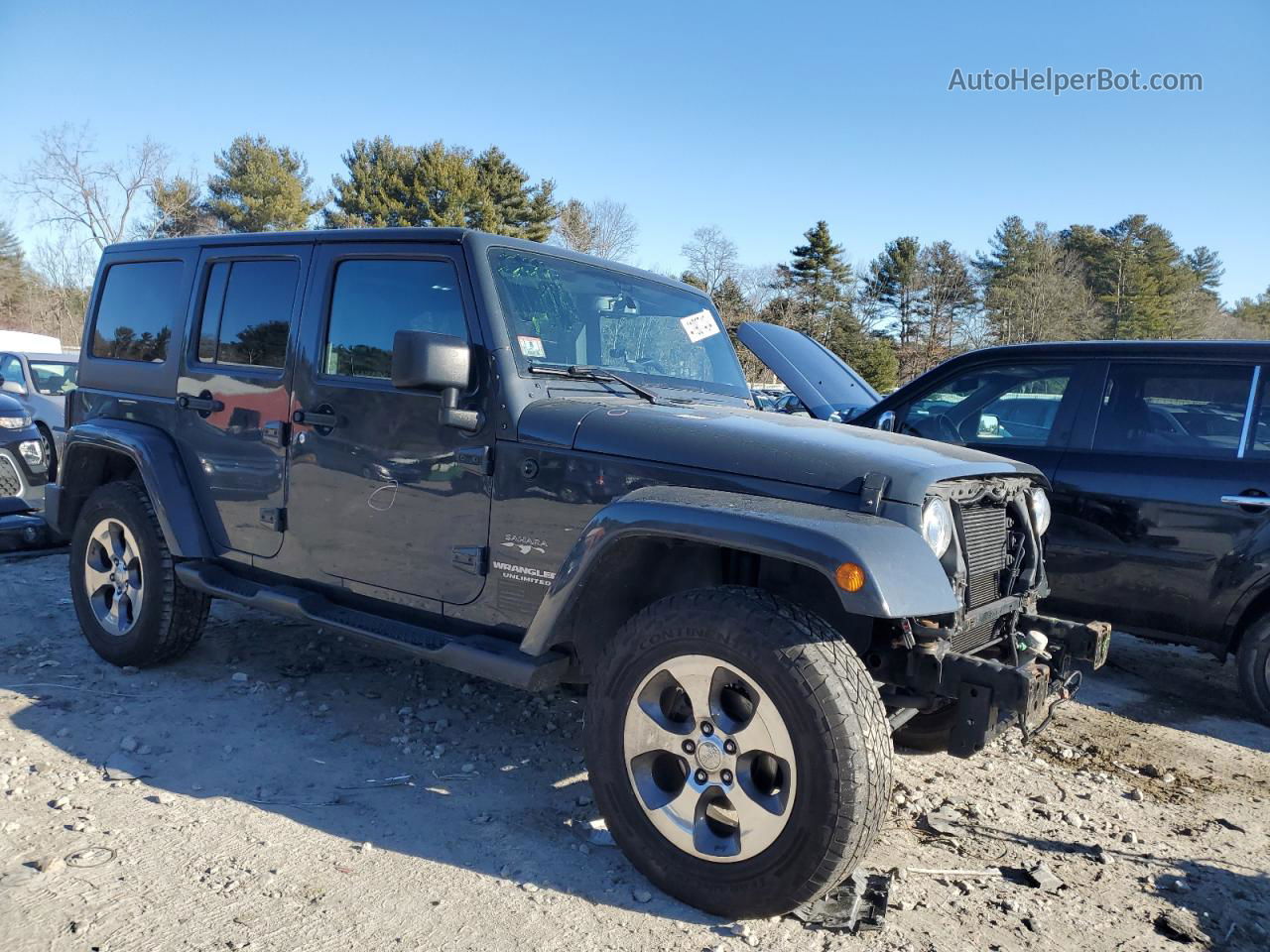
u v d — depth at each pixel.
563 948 2.41
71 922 2.41
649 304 3.98
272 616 5.46
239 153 55.22
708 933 2.51
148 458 4.20
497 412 3.18
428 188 45.59
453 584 3.31
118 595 4.42
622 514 2.70
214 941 2.37
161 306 4.53
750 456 2.79
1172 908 2.82
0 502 6.36
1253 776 3.96
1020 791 3.67
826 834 2.36
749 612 2.52
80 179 45.19
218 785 3.28
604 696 2.76
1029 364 5.32
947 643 2.72
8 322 58.03
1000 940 2.57
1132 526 4.75
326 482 3.68
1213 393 4.70
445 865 2.82
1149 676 5.38
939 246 63.59
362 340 3.61
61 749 3.51
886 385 55.66
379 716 4.03
